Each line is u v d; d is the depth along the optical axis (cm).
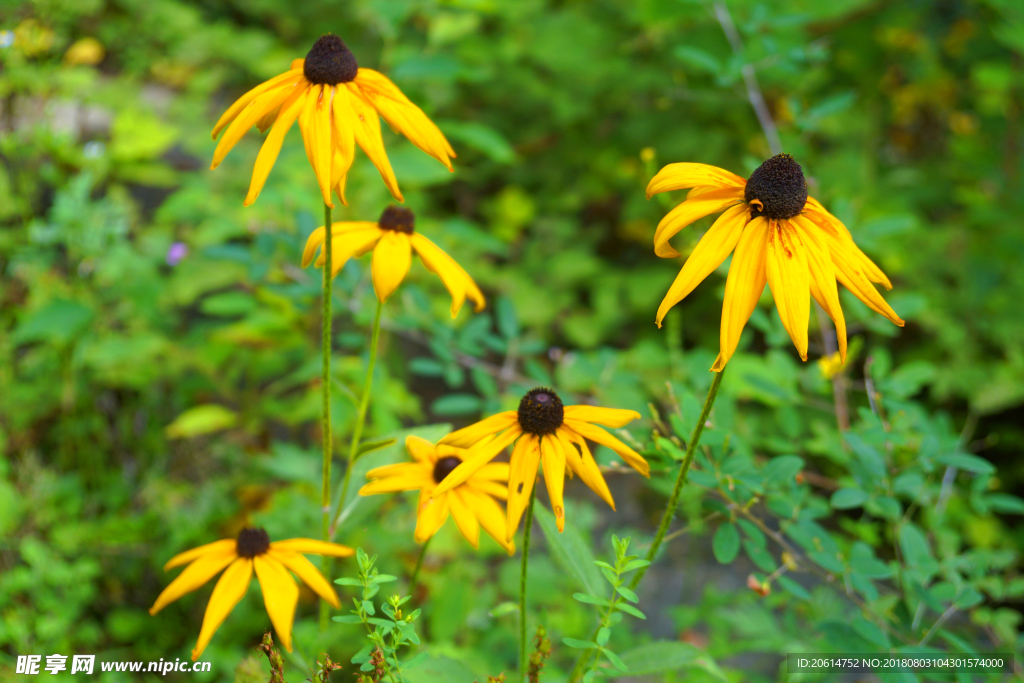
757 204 114
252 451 302
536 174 444
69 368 280
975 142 435
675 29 418
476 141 323
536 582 264
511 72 432
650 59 430
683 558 334
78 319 267
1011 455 364
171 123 391
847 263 113
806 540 169
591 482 119
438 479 148
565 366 278
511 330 259
